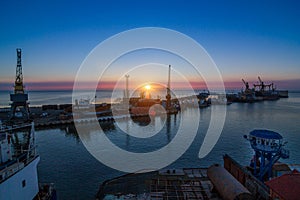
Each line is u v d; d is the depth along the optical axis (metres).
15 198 14.46
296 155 38.91
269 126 67.00
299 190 14.21
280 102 173.88
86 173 29.23
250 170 24.58
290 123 72.69
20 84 68.44
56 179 27.28
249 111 107.50
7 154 15.95
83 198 22.45
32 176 16.73
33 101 179.38
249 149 41.59
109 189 22.09
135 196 20.25
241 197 15.62
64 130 60.03
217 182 18.66
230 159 24.22
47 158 35.88
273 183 15.81
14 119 66.56
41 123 63.34
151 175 25.44
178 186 21.69
